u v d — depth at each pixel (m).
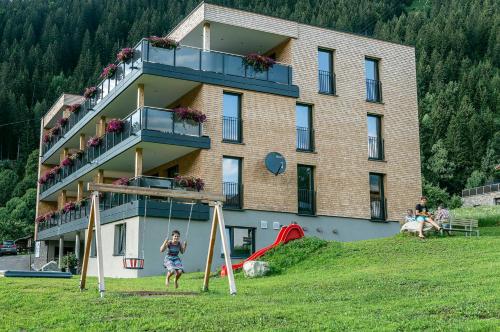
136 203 23.80
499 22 123.38
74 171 34.56
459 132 85.06
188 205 24.42
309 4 138.50
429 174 82.50
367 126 29.06
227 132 25.95
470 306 9.82
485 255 15.83
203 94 25.62
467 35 124.19
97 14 133.50
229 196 25.52
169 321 9.84
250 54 26.89
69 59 123.44
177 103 28.09
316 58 28.34
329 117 28.12
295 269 17.80
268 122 26.70
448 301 10.41
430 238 19.73
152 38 25.09
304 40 28.16
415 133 30.27
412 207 29.34
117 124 26.53
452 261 15.47
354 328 8.90
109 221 26.59
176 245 14.46
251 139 26.20
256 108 26.56
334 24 132.00
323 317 9.73
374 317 9.56
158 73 24.72
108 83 29.50
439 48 117.69
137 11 134.00
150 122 24.53
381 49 30.12
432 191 71.38
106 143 28.77
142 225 23.72
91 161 30.83
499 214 28.91
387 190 28.91
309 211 27.09
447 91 96.69
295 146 27.09
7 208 69.81
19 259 48.78
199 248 24.33
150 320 9.99
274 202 26.17
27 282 14.45
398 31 127.12
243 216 25.41
